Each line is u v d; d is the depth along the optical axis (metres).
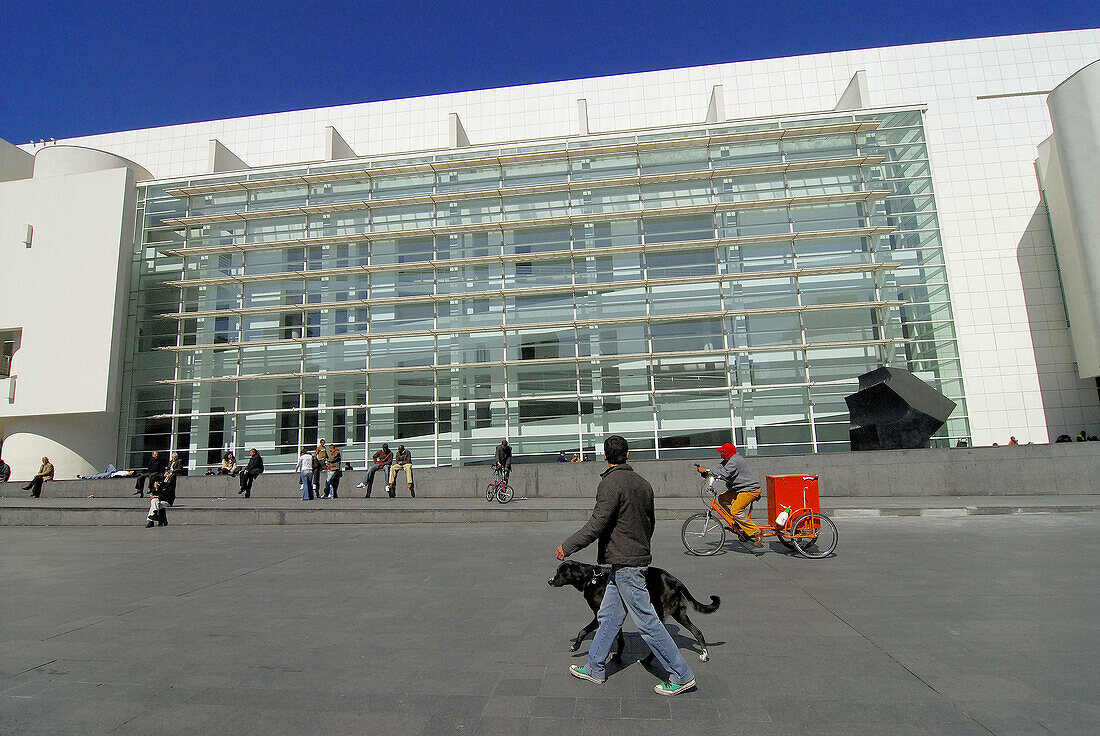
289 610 6.00
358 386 27.80
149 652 4.76
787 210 27.31
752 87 34.22
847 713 3.49
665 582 4.41
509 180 28.83
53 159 30.98
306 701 3.79
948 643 4.68
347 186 29.64
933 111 32.22
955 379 25.30
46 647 4.90
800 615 5.54
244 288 29.08
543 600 6.27
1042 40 32.31
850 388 25.73
